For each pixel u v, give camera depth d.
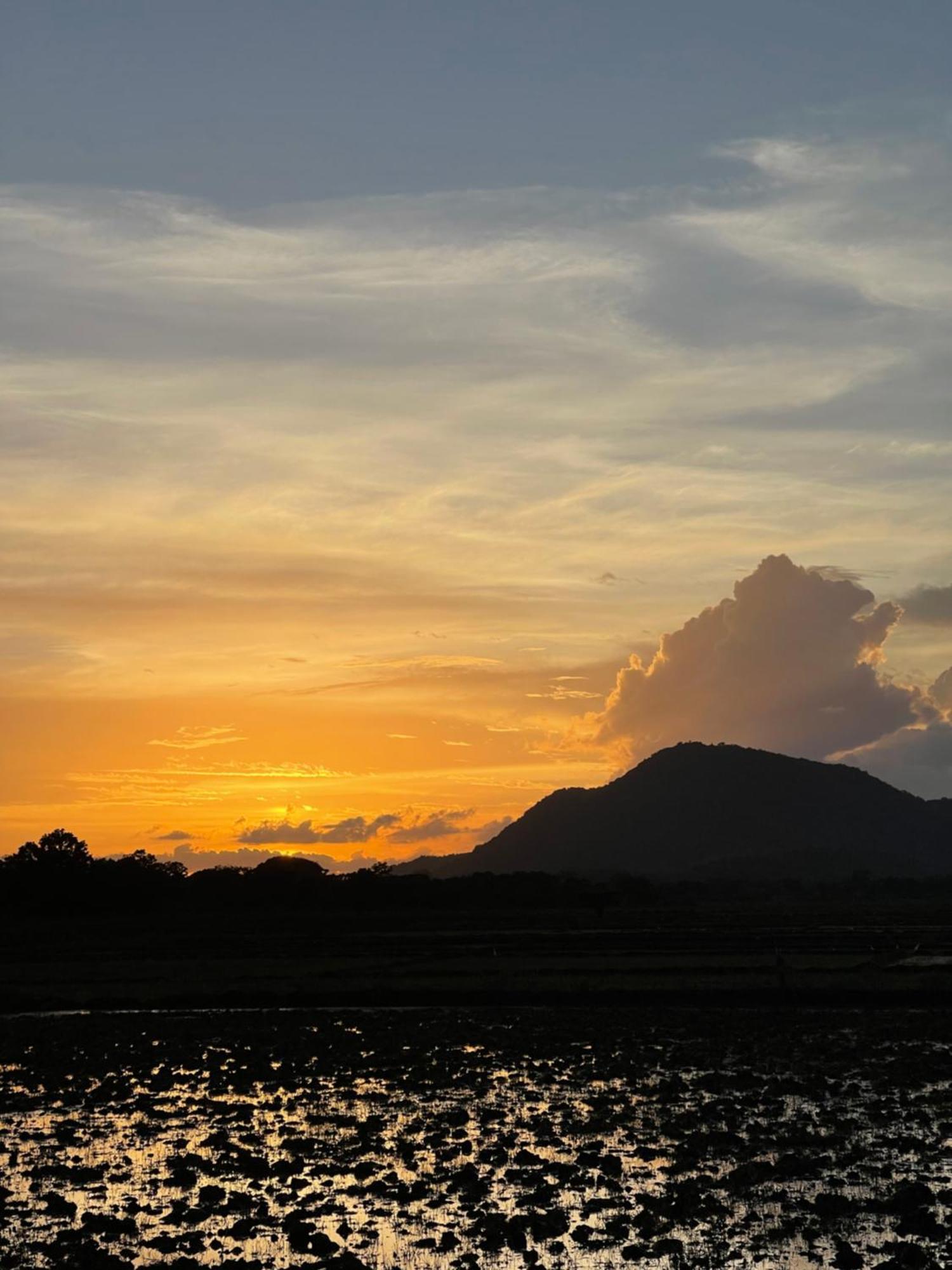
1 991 77.56
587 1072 44.09
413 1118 37.44
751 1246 24.73
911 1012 58.62
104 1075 46.78
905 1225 25.36
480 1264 24.14
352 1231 26.20
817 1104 37.38
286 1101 40.72
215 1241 25.81
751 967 76.12
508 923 155.25
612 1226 25.91
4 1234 26.73
